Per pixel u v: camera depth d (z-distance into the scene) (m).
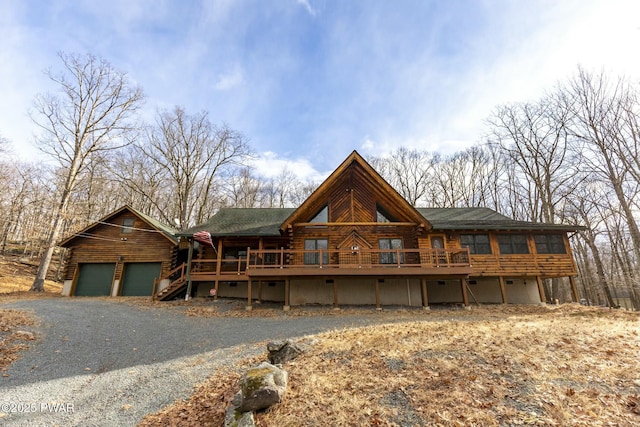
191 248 16.48
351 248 15.82
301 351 6.92
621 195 19.39
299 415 4.34
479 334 7.32
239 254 17.59
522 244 16.31
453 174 34.56
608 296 21.39
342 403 4.54
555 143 23.17
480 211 19.67
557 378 4.77
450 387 4.72
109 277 18.59
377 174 15.91
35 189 26.94
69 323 10.45
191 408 5.23
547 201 23.89
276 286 16.22
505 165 29.70
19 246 30.31
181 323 11.12
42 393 5.96
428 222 15.33
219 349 8.24
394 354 6.23
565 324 8.45
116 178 27.98
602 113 20.30
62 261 27.20
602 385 4.48
